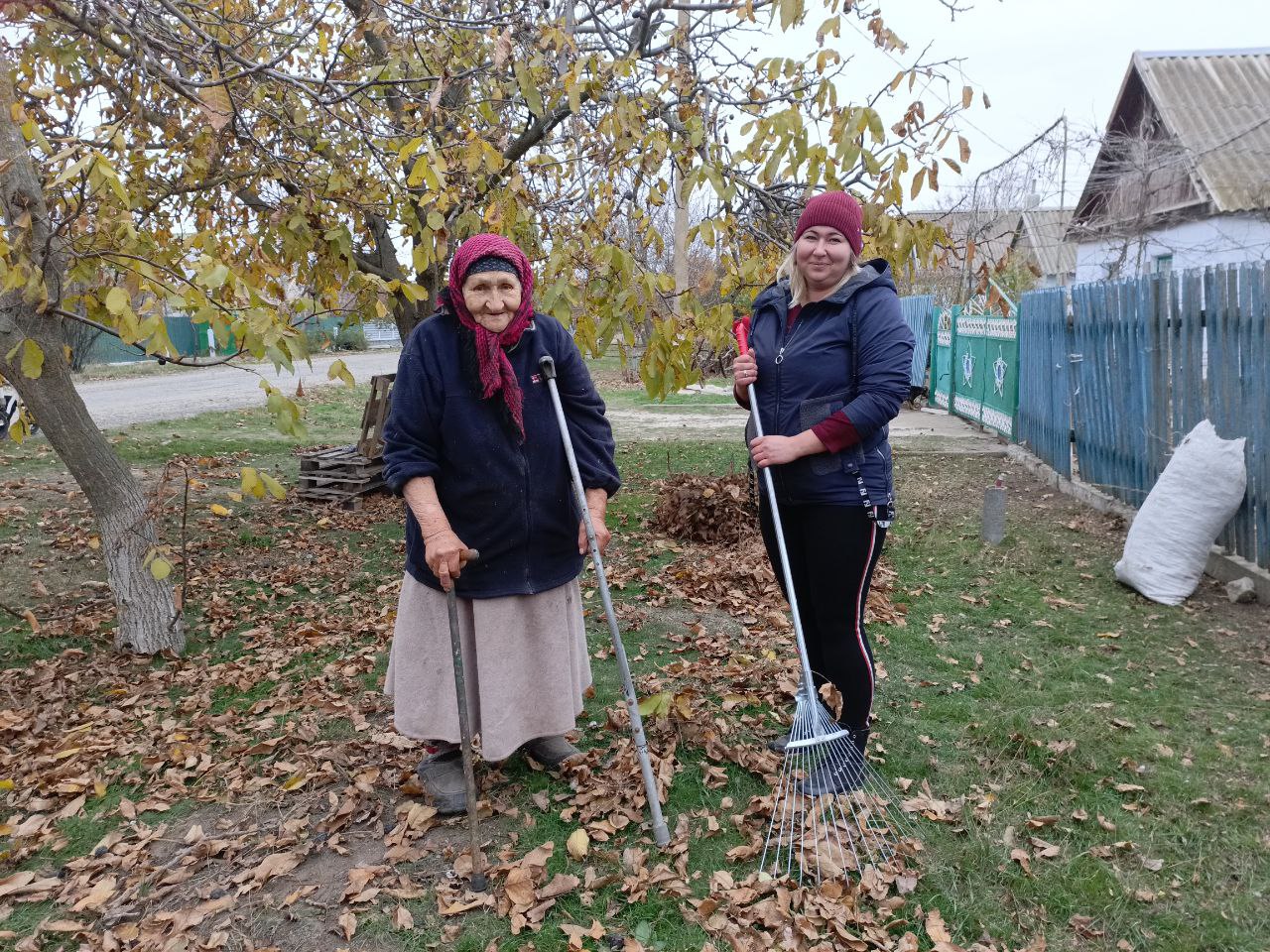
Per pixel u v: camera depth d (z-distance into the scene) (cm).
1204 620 448
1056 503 735
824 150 360
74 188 375
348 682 393
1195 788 288
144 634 428
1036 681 377
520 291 252
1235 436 509
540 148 636
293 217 466
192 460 921
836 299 270
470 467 255
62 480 830
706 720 333
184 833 283
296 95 546
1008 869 251
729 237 455
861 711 279
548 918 236
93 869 264
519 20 471
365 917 238
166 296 318
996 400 1096
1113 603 479
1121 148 1348
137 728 360
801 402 274
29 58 466
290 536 653
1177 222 1457
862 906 236
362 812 288
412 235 514
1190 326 569
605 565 568
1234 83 1580
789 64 387
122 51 455
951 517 690
